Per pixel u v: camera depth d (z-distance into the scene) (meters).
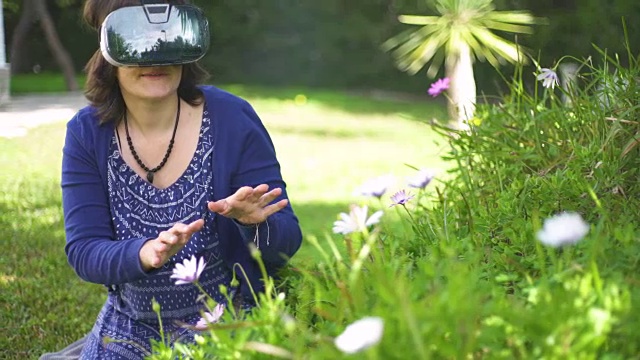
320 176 8.13
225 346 1.76
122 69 2.59
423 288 1.69
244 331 1.77
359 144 10.21
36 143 9.12
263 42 16.16
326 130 11.33
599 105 2.79
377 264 1.85
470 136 3.00
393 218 3.98
